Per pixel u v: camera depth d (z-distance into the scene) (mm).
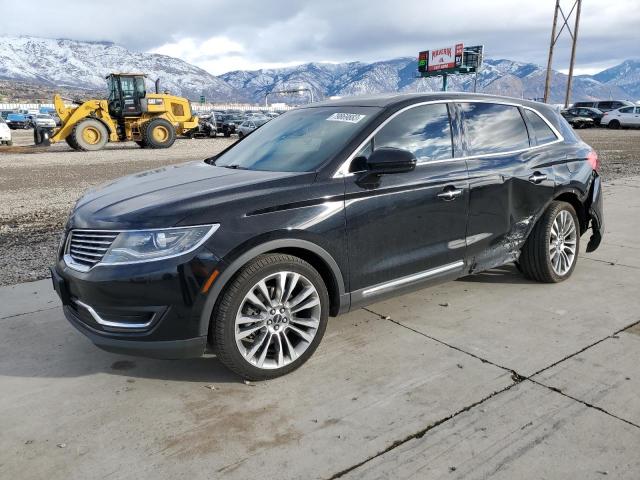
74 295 3105
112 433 2668
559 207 4555
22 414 2840
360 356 3439
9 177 13016
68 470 2400
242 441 2592
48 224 7578
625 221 7156
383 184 3457
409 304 4312
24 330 3881
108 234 2914
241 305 2963
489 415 2754
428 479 2305
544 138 4625
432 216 3715
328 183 3271
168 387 3107
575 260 4840
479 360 3350
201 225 2865
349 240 3322
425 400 2910
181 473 2373
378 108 3725
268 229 2988
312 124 3916
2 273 5254
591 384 3031
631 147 18906
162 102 25219
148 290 2807
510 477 2307
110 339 2936
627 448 2477
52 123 50344
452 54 74688
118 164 15812
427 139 3807
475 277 4945
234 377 3215
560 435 2576
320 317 3266
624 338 3611
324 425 2709
